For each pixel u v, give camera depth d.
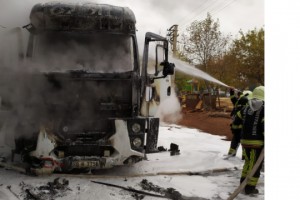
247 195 5.32
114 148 5.73
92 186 5.39
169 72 6.17
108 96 6.03
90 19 6.00
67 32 6.01
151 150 6.15
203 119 18.20
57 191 5.12
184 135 11.38
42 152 5.57
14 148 6.12
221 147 9.14
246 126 5.48
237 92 8.24
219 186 5.72
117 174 6.20
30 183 5.42
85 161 5.63
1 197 4.81
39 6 6.00
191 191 5.38
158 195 5.09
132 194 5.11
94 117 5.98
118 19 6.04
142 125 5.86
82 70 5.93
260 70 22.56
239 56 23.28
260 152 5.36
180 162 7.13
